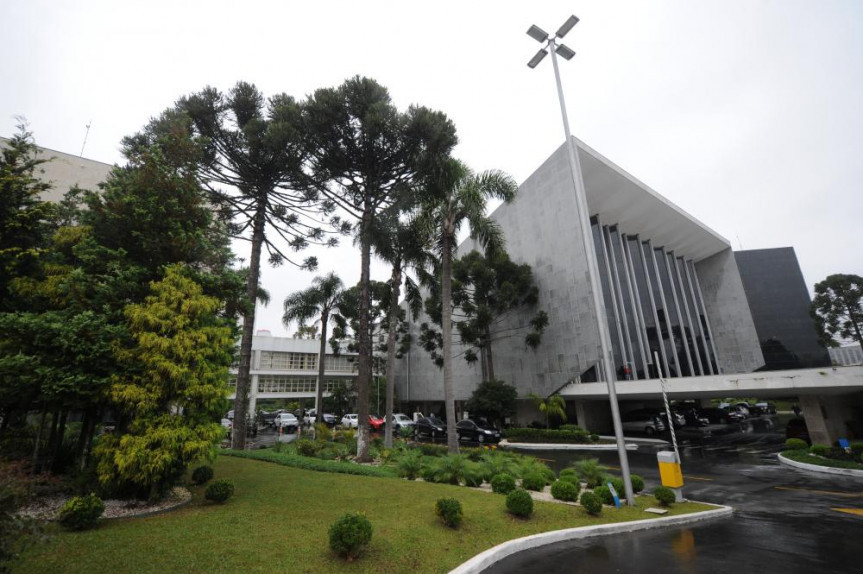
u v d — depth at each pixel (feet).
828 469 42.16
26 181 27.61
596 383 78.18
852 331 119.55
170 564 15.25
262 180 55.36
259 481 31.68
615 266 100.48
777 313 177.58
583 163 87.35
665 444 69.05
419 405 156.97
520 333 101.81
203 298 26.50
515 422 101.04
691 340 124.57
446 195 54.13
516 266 96.27
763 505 30.45
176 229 27.91
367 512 23.82
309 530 19.92
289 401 162.20
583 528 23.13
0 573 13.69
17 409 25.26
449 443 50.42
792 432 64.95
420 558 17.63
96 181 64.39
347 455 52.34
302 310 93.86
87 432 28.48
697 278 146.72
